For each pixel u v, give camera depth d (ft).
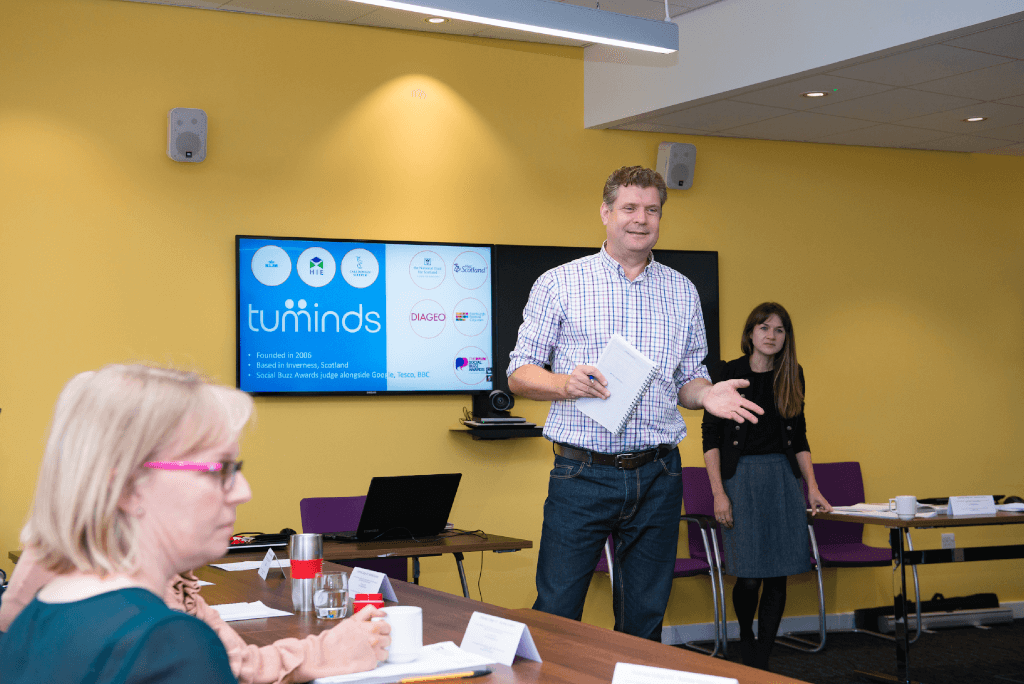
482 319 17.51
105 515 2.83
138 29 15.56
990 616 20.33
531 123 18.21
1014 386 21.83
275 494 16.08
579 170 18.57
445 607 7.00
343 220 16.72
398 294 16.94
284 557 10.53
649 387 9.11
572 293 9.48
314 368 16.37
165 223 15.62
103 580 2.86
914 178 21.20
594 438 8.98
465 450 17.42
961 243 21.59
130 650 2.59
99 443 2.85
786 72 15.21
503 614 6.72
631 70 17.72
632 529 9.14
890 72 15.15
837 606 20.10
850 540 18.83
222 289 15.94
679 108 17.22
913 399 20.98
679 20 16.94
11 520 14.66
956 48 13.97
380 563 14.15
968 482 21.39
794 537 14.24
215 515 3.02
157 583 2.96
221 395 3.13
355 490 16.58
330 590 6.82
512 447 17.76
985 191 21.80
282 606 7.29
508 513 17.65
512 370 9.57
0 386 14.70
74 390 3.00
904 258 21.04
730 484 14.33
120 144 15.43
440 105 17.51
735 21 15.98
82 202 15.19
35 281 14.92
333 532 14.12
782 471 14.32
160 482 2.92
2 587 10.40
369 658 4.92
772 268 19.90
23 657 2.75
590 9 12.00
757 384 14.44
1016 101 17.03
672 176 18.81
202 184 15.87
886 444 20.67
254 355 16.01
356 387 16.61
